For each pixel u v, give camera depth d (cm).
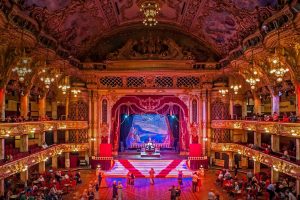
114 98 3188
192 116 3177
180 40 3130
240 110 3094
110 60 3059
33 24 1864
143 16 2872
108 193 2203
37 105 3048
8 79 1902
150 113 3266
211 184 2442
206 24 2694
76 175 2469
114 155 3225
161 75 3117
